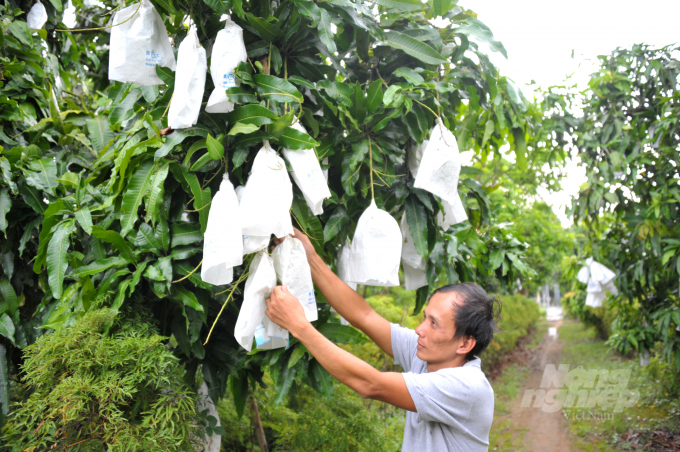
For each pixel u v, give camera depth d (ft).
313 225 5.51
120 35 4.82
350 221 6.20
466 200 8.09
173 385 4.97
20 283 7.26
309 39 5.59
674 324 14.84
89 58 10.49
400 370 14.15
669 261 13.91
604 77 13.26
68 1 9.27
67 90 10.39
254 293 4.46
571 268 16.34
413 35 6.18
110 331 5.19
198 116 4.95
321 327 5.93
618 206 14.20
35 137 7.57
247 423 10.33
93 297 5.30
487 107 7.65
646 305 15.79
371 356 13.98
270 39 5.31
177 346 6.31
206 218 4.89
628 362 21.24
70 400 4.17
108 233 5.09
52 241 5.49
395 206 6.78
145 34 4.82
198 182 4.80
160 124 5.26
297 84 5.48
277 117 4.54
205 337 6.20
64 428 4.44
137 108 5.95
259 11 5.36
